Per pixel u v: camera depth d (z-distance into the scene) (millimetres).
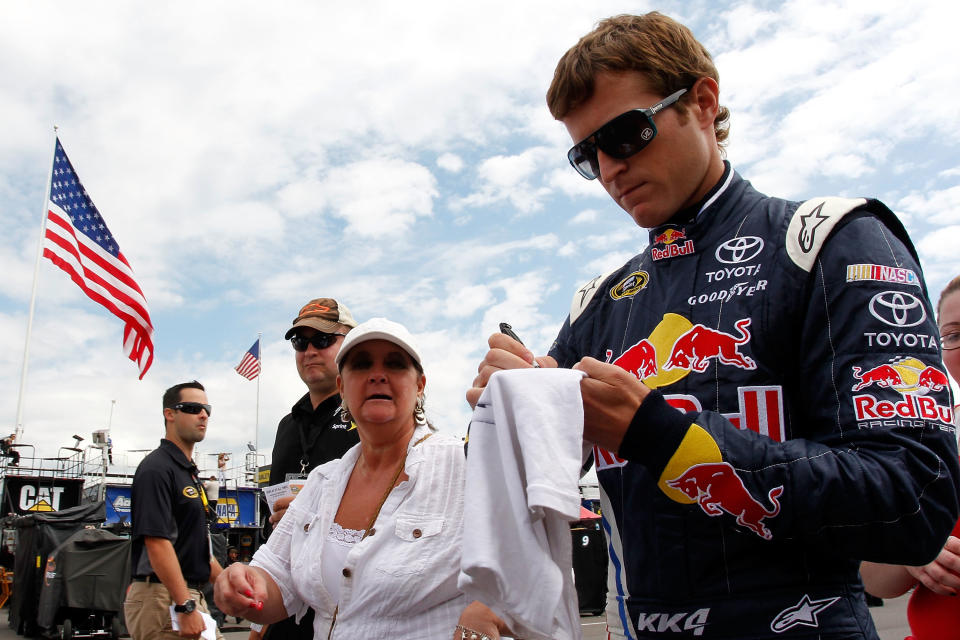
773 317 1239
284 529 2557
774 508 1015
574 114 1486
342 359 2574
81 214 10086
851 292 1161
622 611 1322
